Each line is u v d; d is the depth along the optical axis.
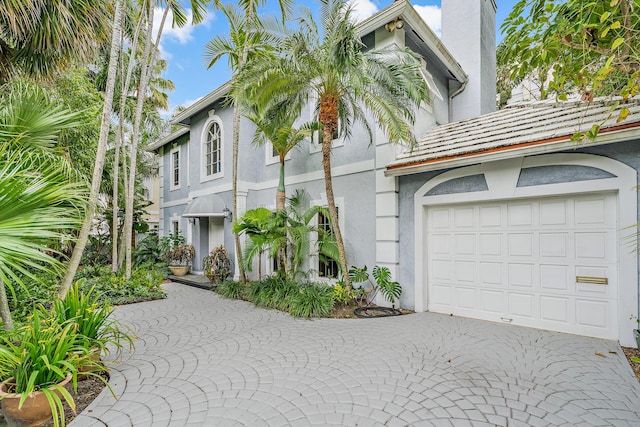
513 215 7.90
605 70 4.09
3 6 5.25
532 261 7.60
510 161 7.77
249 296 10.80
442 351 6.08
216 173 16.11
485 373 5.13
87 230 6.18
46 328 4.43
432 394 4.49
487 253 8.27
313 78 8.91
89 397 4.46
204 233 17.56
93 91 13.87
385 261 9.75
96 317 5.22
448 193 8.78
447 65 11.91
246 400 4.37
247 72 8.53
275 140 11.23
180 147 19.77
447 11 13.70
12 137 4.94
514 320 7.80
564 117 7.47
